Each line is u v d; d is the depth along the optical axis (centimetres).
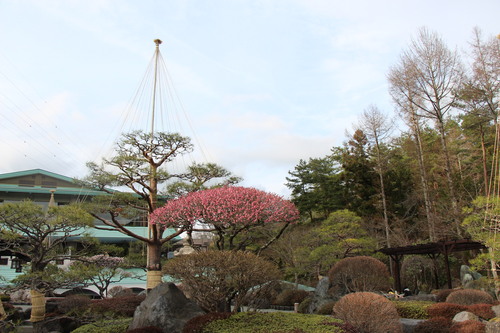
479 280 1947
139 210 2241
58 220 1294
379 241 2925
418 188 3281
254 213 1314
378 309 1058
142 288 2797
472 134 3350
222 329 979
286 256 2753
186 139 2092
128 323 1323
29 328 1580
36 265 1341
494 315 1249
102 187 1972
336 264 1914
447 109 2714
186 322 1107
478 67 2555
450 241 1753
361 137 3578
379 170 3306
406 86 2789
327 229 2548
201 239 3278
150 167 2095
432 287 2578
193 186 1961
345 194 3569
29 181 3300
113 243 3275
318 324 1013
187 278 1144
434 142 3562
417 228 3016
